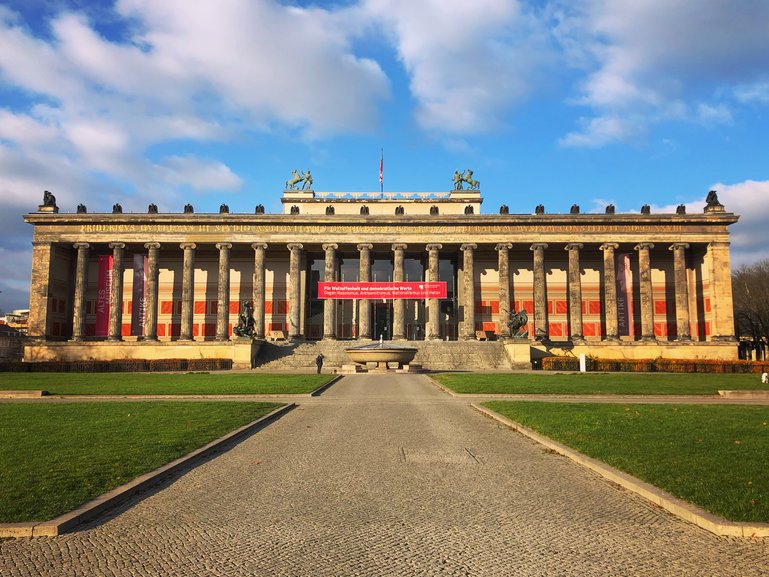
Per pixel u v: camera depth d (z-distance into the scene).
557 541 11.80
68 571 10.36
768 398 41.78
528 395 42.31
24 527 12.18
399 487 16.17
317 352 93.38
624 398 40.84
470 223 101.44
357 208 115.75
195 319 110.12
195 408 33.69
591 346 97.75
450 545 11.58
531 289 110.31
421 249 107.06
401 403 38.00
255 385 50.28
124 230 101.12
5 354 129.88
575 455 19.61
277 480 17.03
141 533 12.36
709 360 86.19
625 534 12.21
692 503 13.69
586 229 101.12
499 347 93.94
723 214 99.94
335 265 111.12
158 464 18.19
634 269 108.44
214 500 14.90
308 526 12.77
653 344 97.62
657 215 100.19
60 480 15.85
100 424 26.73
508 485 16.36
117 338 99.12
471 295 101.12
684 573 10.17
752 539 11.85
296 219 101.31
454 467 18.72
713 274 99.69
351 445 22.78
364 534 12.24
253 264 111.75
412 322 116.06
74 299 104.94
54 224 100.62
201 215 101.00
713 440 21.72
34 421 27.81
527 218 100.88
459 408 35.22
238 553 11.17
